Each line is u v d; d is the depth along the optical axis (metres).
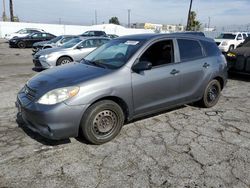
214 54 5.59
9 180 3.04
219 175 3.17
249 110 5.61
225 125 4.74
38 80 4.01
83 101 3.60
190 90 5.07
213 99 5.71
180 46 4.92
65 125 3.54
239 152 3.74
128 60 4.14
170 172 3.23
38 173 3.18
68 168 3.29
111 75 3.90
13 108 5.48
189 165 3.38
